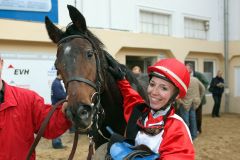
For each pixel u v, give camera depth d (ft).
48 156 17.54
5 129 6.10
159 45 31.35
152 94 5.64
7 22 22.45
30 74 23.84
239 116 34.53
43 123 6.03
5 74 22.79
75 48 6.89
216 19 37.22
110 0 27.94
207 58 37.09
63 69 6.70
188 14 34.35
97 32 26.91
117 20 28.43
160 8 31.83
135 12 29.78
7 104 6.12
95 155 7.24
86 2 26.53
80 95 6.30
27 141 6.43
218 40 37.47
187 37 35.04
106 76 7.82
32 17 23.54
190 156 4.98
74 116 6.15
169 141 5.19
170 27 33.04
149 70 5.87
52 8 24.44
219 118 33.01
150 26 31.76
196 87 20.90
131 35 29.07
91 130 6.93
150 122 5.65
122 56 29.40
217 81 33.37
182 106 20.54
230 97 37.42
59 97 18.51
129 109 6.93
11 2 22.57
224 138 23.06
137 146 5.29
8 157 6.11
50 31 7.75
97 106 7.00
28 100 6.49
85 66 6.72
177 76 5.52
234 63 37.06
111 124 8.21
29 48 23.85
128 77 8.52
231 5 36.86
